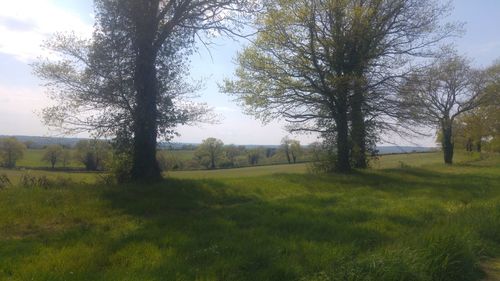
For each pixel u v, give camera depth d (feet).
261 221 36.14
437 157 198.39
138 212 39.91
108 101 53.93
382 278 22.09
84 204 40.32
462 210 42.42
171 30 54.60
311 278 22.39
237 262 24.41
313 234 32.12
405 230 34.53
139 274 22.02
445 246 26.16
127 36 52.31
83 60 53.31
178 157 137.90
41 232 32.42
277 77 80.07
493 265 27.68
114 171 55.06
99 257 25.17
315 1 76.23
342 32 78.02
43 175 54.49
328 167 84.84
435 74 84.48
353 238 31.42
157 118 54.54
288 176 70.74
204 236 30.42
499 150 191.31
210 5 55.31
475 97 139.85
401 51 81.51
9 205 38.14
